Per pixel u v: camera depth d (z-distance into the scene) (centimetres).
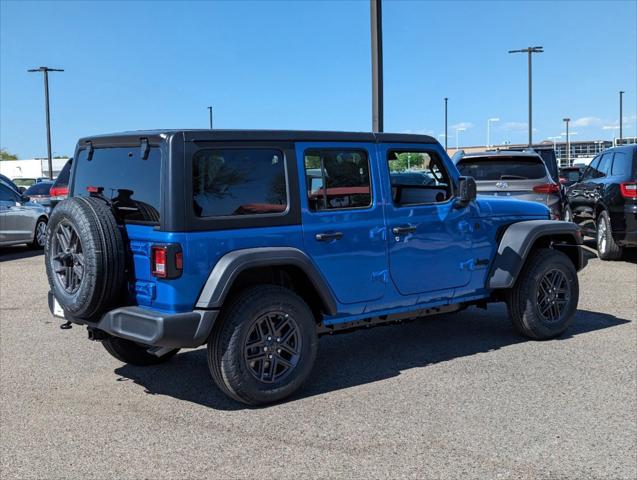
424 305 608
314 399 506
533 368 577
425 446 419
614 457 404
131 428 453
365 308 560
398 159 588
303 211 516
